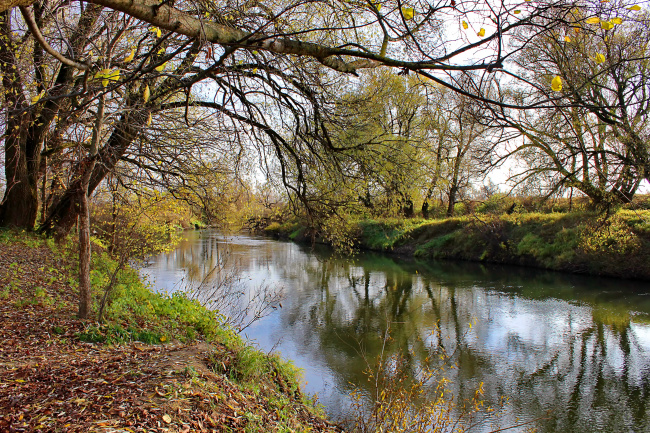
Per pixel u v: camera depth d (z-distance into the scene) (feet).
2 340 16.98
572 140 33.12
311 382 26.43
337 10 15.20
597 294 46.11
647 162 34.32
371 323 38.88
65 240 42.91
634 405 23.81
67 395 12.72
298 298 47.83
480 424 21.70
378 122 24.25
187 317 26.11
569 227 62.75
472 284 54.39
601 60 6.75
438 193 84.33
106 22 12.98
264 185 27.20
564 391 25.50
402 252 88.89
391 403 17.60
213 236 122.31
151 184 28.17
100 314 20.56
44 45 6.19
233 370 18.21
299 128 22.36
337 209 25.52
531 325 37.11
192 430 11.76
